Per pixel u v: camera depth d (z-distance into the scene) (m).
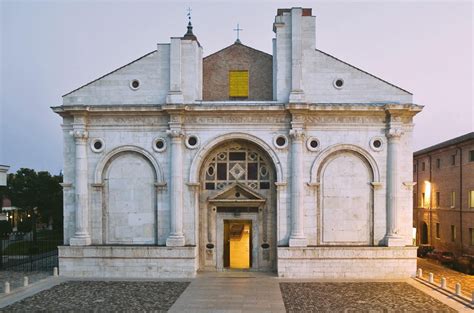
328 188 25.77
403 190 25.48
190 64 26.28
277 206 25.64
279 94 26.00
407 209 25.47
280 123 25.80
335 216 25.69
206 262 26.81
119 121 26.23
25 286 23.03
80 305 19.48
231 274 25.88
